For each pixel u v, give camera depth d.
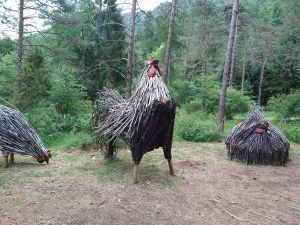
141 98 5.77
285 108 17.44
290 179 6.77
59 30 19.33
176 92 23.11
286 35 30.52
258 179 6.67
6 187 5.61
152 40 18.50
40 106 11.74
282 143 7.87
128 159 7.61
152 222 4.48
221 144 10.30
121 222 4.45
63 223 4.35
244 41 35.06
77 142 8.99
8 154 6.85
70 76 14.31
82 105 12.99
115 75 20.06
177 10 16.86
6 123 6.79
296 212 5.07
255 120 8.27
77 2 18.67
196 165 7.51
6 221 4.38
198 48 35.09
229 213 4.88
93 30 17.91
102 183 5.91
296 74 32.81
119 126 6.26
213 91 20.83
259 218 4.78
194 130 11.00
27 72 11.55
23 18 14.48
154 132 5.80
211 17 35.22
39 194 5.32
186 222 4.53
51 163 7.27
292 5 21.19
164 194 5.48
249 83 37.06
